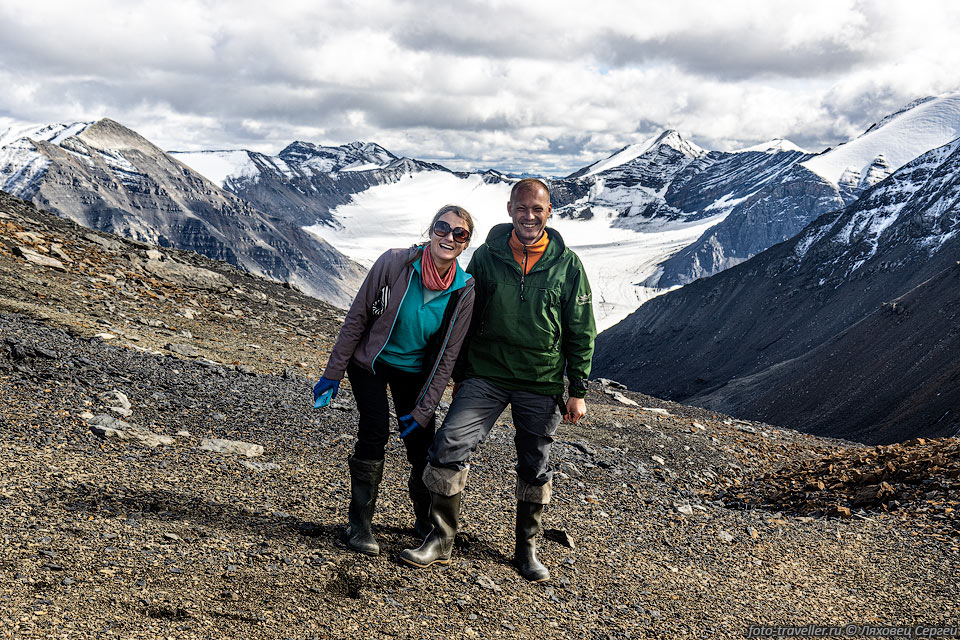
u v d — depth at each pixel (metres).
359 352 3.81
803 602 4.59
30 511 3.45
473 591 3.73
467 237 3.63
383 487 5.33
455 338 3.80
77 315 9.62
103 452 4.69
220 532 3.74
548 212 3.87
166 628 2.69
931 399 58.41
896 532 6.30
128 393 6.37
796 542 5.88
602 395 14.70
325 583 3.41
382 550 4.00
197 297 14.03
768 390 83.75
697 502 7.65
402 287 3.68
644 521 5.99
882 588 4.97
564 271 3.94
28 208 16.52
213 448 5.36
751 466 10.47
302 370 10.14
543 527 5.10
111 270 13.48
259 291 17.16
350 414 7.66
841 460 9.62
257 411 6.96
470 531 4.66
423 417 3.84
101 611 2.70
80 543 3.22
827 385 76.25
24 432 4.69
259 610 3.01
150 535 3.48
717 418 14.91
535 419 4.07
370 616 3.20
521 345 3.92
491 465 6.79
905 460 8.34
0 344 6.46
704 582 4.67
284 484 4.86
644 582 4.47
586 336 3.98
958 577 5.22
